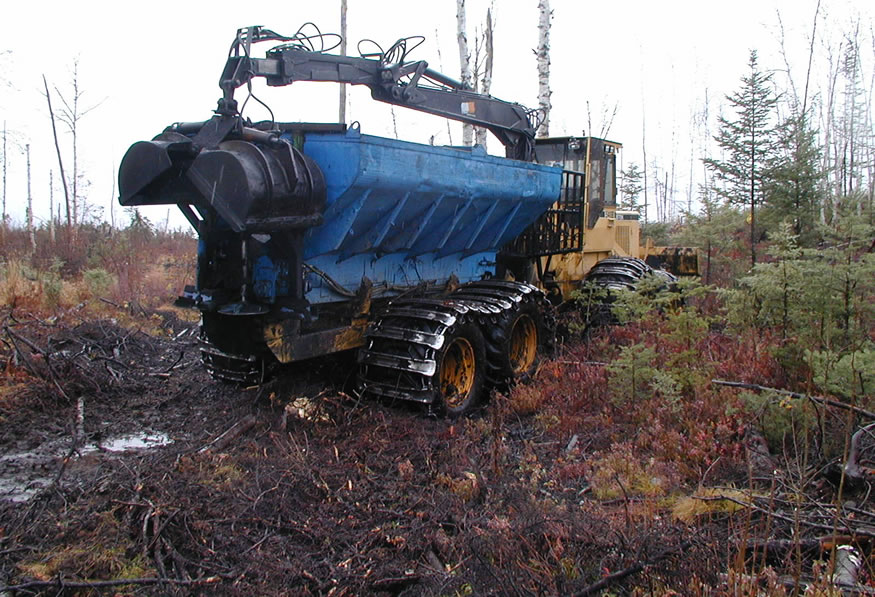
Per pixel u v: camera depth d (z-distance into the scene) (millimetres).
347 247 5848
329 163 5281
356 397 6129
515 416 6211
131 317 9883
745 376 5816
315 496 4262
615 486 4512
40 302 9516
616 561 3355
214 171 4699
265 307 5242
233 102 5074
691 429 5121
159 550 3492
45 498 4148
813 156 12953
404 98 6812
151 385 6832
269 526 3852
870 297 5789
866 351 4797
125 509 3932
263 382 6172
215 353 6270
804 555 3408
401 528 3906
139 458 4875
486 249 7938
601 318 9039
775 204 12938
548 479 4789
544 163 10469
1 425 5516
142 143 4871
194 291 5605
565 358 7625
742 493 4156
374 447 5121
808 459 4562
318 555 3594
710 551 3326
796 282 6090
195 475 4445
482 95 8047
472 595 3230
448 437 5445
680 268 13516
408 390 5801
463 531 3832
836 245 6133
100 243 15828
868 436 4582
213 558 3490
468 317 6379
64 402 6113
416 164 5762
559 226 9172
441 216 6562
